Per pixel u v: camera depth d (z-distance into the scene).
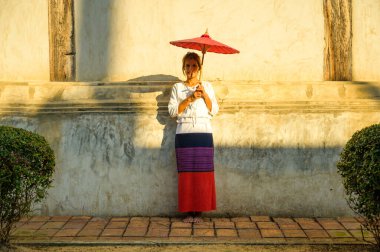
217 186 5.44
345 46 5.51
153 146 5.45
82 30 5.52
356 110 5.43
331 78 5.53
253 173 5.44
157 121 5.44
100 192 5.46
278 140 5.43
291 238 4.71
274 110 5.41
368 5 5.52
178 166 5.21
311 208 5.44
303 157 5.43
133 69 5.52
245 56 5.49
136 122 5.44
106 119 5.44
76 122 5.46
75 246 4.54
